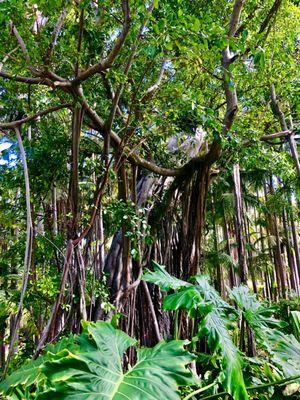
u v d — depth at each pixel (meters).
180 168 4.32
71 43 2.59
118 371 1.30
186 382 1.27
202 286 2.11
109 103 3.42
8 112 3.67
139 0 2.12
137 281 3.68
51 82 2.45
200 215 4.23
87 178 3.53
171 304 1.83
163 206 4.45
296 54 5.07
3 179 3.51
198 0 3.81
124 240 3.54
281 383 1.77
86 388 1.13
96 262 3.36
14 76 2.46
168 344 1.51
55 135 3.51
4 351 4.10
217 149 3.81
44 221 3.67
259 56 2.78
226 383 1.51
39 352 2.40
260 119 4.88
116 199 3.34
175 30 2.22
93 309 3.37
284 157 4.94
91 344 1.42
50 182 3.48
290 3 4.22
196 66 3.50
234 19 3.30
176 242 4.44
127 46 2.84
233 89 3.16
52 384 1.17
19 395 1.48
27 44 2.31
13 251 3.71
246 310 2.21
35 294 3.15
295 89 4.55
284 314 6.32
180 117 4.01
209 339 1.65
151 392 1.16
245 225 7.86
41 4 2.19
